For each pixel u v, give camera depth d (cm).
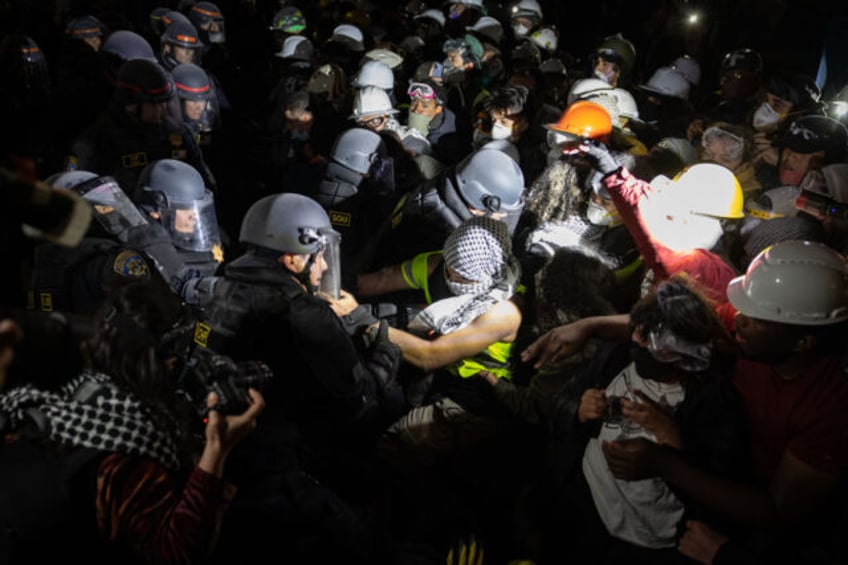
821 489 206
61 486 167
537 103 683
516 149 507
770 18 1166
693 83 788
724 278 286
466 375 317
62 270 290
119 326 188
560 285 298
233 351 256
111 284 212
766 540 220
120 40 600
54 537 167
